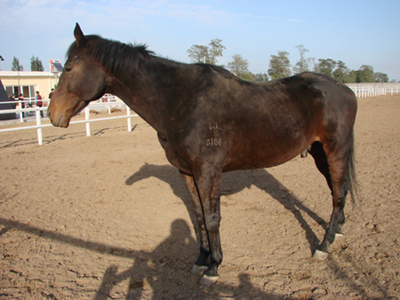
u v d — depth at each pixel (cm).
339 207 297
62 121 246
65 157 685
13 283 247
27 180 519
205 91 235
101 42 240
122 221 366
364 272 251
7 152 743
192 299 228
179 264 277
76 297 230
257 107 252
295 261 275
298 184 488
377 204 386
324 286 237
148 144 827
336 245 299
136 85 240
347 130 293
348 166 311
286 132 263
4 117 1537
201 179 233
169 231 341
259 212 387
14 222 359
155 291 238
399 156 617
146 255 291
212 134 229
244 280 249
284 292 232
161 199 437
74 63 238
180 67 242
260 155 262
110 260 282
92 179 527
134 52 237
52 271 264
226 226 351
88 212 391
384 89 3612
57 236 327
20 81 2581
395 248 283
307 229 336
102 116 1634
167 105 236
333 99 288
